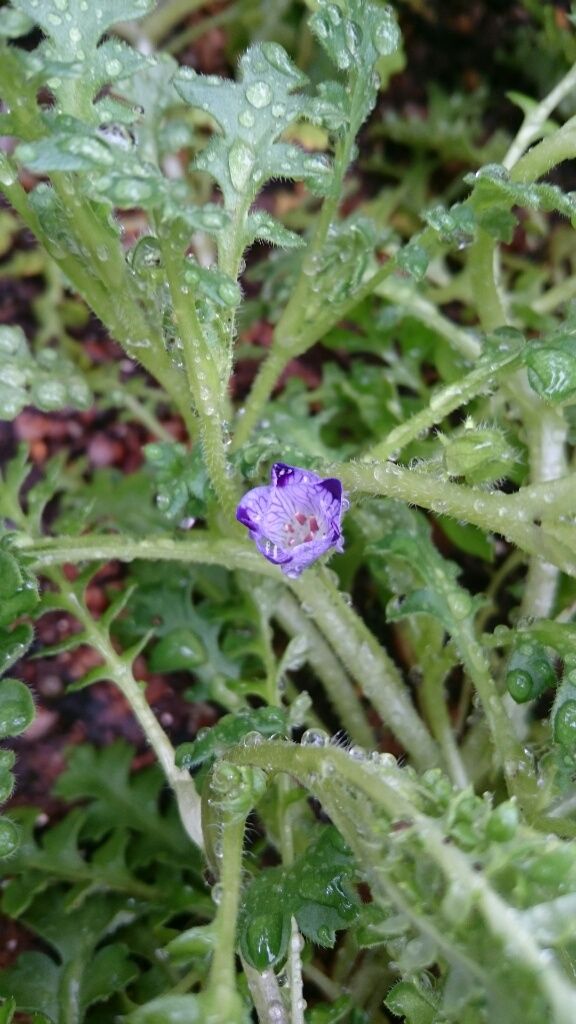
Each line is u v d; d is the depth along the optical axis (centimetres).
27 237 19
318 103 12
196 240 18
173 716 17
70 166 9
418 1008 10
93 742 17
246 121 11
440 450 14
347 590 16
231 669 15
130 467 19
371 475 12
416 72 20
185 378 13
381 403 17
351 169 20
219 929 10
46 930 14
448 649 14
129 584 16
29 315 19
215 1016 9
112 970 13
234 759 11
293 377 18
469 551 16
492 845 9
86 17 11
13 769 16
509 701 14
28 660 17
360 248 13
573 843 9
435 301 18
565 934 8
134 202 9
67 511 17
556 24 19
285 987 12
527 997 8
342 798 10
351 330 19
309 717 16
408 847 9
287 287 17
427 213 12
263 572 13
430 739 14
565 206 12
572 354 11
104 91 17
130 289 12
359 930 10
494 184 12
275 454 12
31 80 10
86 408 14
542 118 15
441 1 20
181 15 20
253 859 14
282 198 20
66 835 14
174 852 15
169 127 16
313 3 17
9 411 14
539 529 12
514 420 16
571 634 12
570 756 11
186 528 15
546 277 19
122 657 13
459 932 9
